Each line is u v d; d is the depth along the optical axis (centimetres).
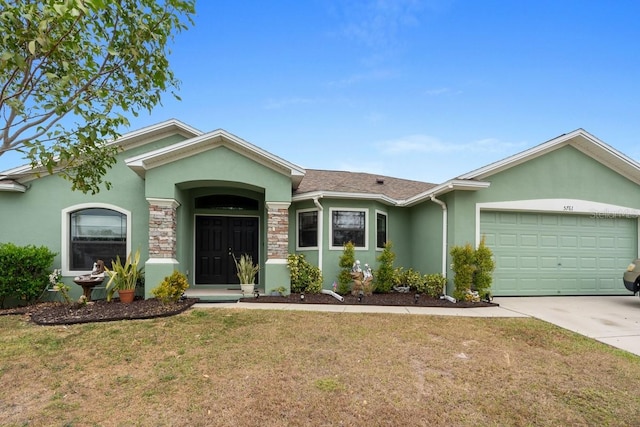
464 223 911
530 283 949
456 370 435
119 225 955
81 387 389
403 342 535
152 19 410
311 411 335
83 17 345
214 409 339
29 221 904
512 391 381
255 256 1115
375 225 1066
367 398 361
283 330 590
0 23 296
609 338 574
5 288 781
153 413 334
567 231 977
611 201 984
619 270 990
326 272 1026
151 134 999
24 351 497
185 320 650
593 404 356
